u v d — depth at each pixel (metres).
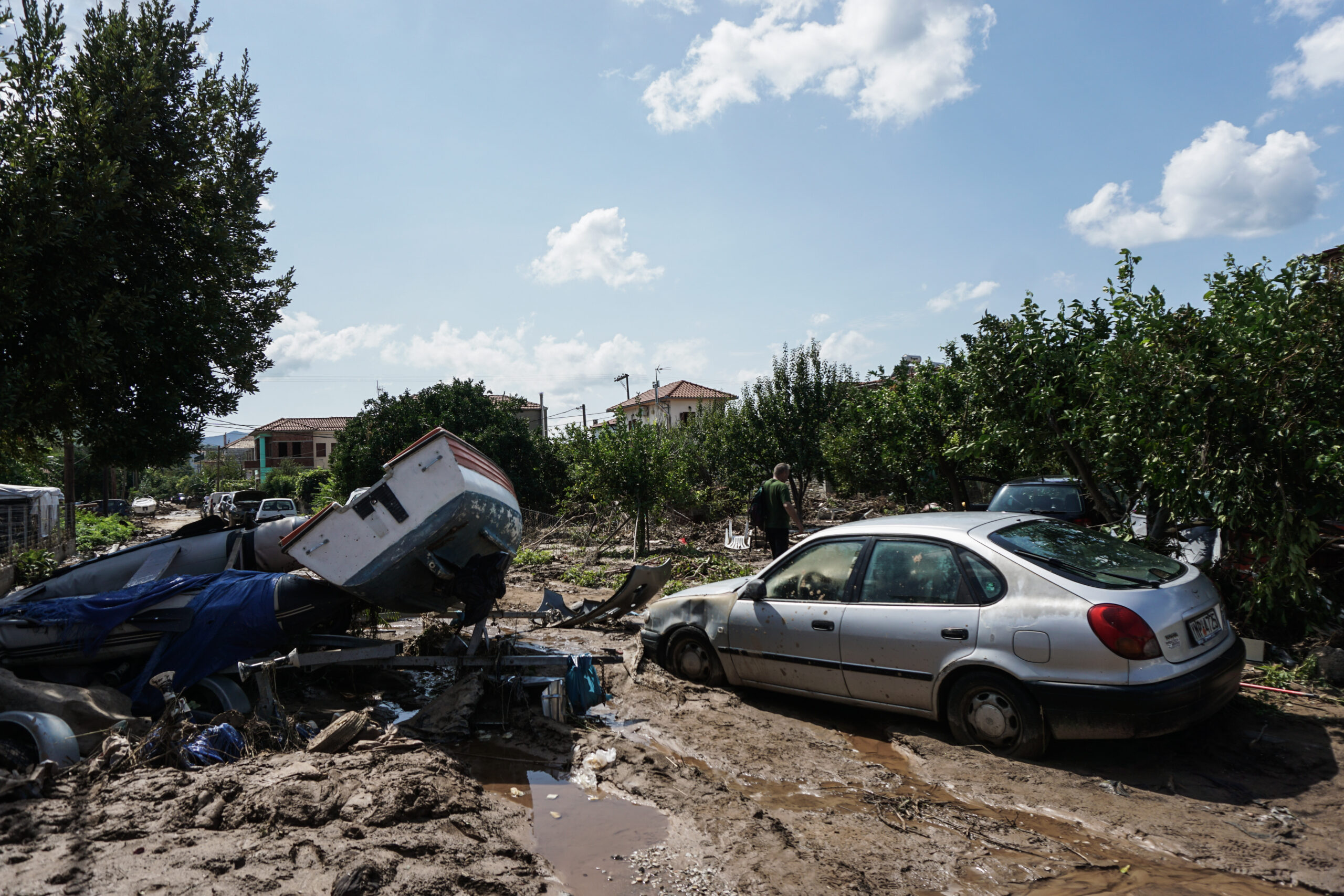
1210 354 6.27
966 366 10.06
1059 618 4.25
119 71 10.44
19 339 9.51
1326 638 6.24
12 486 21.52
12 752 4.23
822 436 21.67
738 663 5.85
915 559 5.05
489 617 7.32
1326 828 3.57
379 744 4.49
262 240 13.09
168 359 11.17
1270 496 5.85
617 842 3.58
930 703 4.79
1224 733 4.66
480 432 33.44
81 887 2.86
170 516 57.59
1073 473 9.98
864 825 3.75
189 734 4.58
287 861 3.15
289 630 5.69
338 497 35.06
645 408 65.81
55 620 5.45
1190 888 3.10
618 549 20.09
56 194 9.00
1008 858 3.38
